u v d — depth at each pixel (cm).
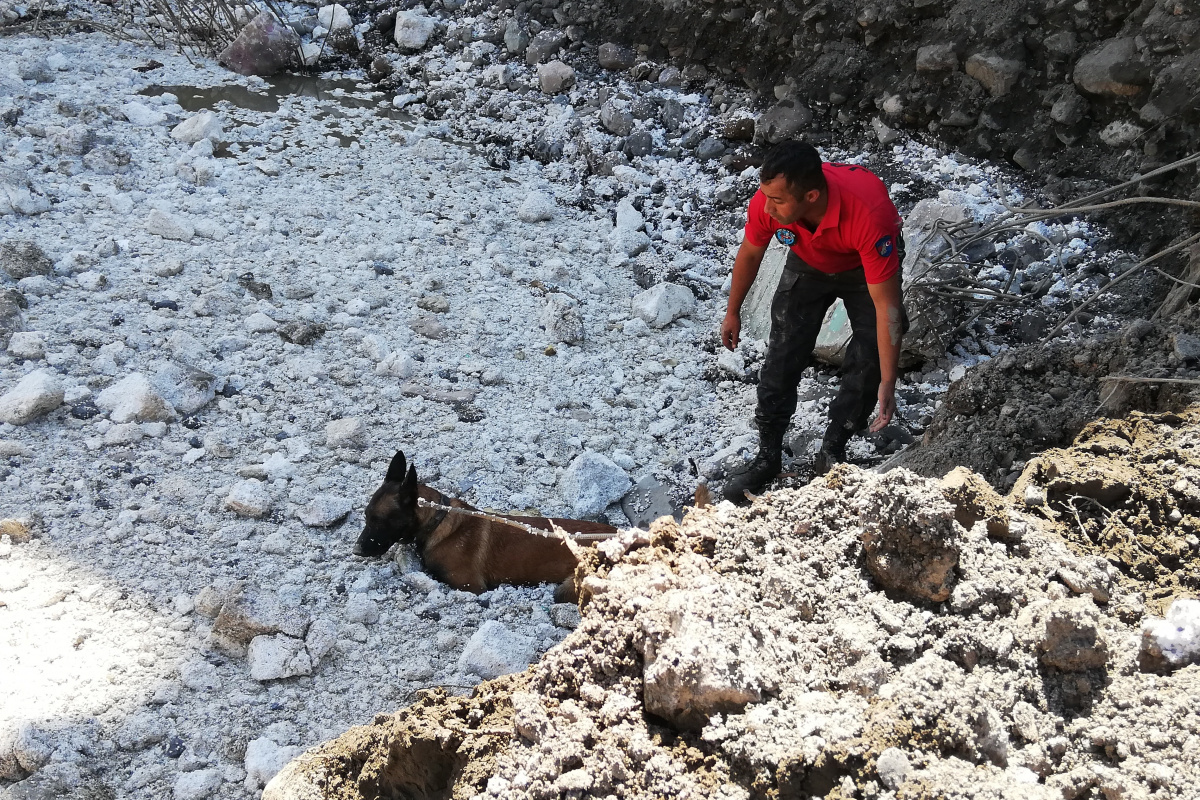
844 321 638
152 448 542
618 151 892
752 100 893
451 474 562
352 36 1085
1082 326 619
